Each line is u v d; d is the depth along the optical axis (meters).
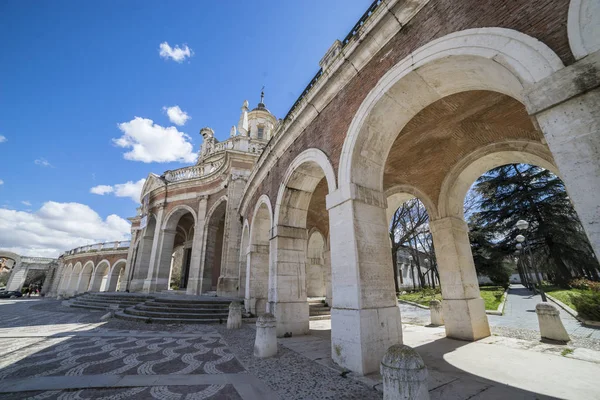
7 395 3.69
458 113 6.42
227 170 18.75
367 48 5.48
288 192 8.86
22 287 48.56
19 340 7.35
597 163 2.39
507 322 9.74
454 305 7.62
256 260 11.52
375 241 5.33
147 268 22.03
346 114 6.11
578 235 19.41
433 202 8.77
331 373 4.58
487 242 23.95
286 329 7.84
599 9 2.58
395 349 2.78
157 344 6.82
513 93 3.73
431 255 28.94
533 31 3.10
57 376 4.45
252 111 31.38
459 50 3.79
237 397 3.66
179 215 21.72
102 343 6.94
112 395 3.72
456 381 4.17
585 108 2.55
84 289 37.66
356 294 4.76
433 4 4.43
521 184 21.55
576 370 4.52
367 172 5.77
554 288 19.95
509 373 4.47
